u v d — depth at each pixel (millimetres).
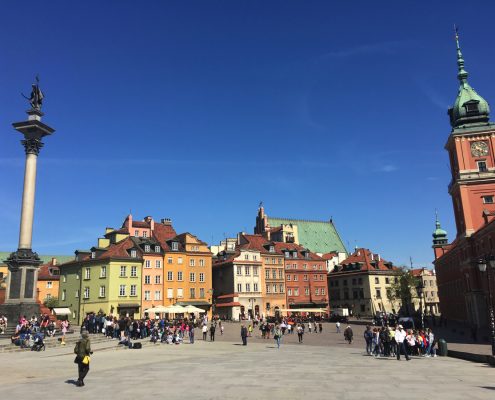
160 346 46719
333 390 18266
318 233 158125
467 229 72625
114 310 86688
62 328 47250
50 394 17391
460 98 78750
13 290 48000
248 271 108812
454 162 79688
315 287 121938
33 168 51344
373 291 125938
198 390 18250
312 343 50469
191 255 100500
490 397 16719
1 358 31625
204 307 98875
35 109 52188
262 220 146500
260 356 34781
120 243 93500
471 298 73188
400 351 34031
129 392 17797
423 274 161875
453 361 30734
